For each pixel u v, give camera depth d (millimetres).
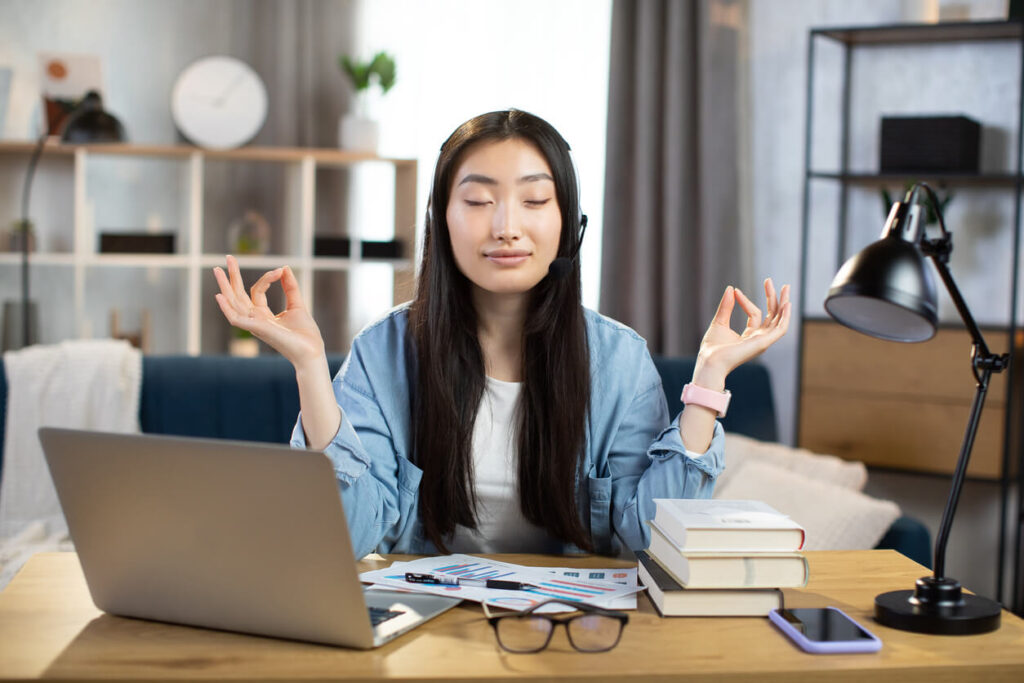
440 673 998
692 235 3543
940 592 1177
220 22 3957
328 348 4094
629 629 1129
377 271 4102
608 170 3607
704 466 1402
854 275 1134
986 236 3203
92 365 2654
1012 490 3232
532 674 998
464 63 3914
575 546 1577
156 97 3959
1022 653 1086
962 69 3254
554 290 1445
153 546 1097
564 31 3822
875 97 3387
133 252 3607
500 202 1331
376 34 4000
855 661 1051
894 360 3021
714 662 1037
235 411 2686
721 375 1403
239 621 1098
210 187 4008
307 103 3988
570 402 1471
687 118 3512
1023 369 3053
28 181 3531
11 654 1036
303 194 3666
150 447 1056
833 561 1439
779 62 3520
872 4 3391
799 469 2635
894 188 3365
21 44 3840
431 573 1299
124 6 3918
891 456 3033
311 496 1011
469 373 1474
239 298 1254
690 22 3498
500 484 1517
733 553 1169
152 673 990
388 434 1494
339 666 1015
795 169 3518
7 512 2539
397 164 3803
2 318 3797
